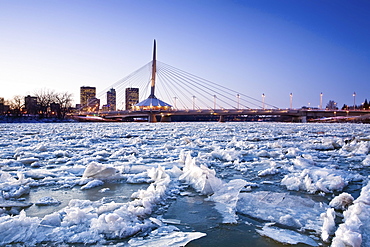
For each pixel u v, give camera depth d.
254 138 17.48
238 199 5.00
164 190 5.37
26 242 3.42
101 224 3.75
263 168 7.85
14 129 31.73
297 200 4.95
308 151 11.39
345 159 9.44
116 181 6.40
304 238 3.62
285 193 5.41
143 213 4.34
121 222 3.80
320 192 5.49
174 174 6.77
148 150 11.77
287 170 7.54
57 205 4.80
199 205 4.78
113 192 5.57
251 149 12.07
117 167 7.52
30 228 3.70
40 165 8.36
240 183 5.96
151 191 5.12
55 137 18.42
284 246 3.43
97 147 12.56
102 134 22.20
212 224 4.04
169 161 8.90
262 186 5.99
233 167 8.02
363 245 3.30
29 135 21.36
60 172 7.18
